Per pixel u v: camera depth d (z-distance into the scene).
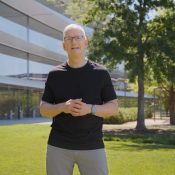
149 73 28.88
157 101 50.69
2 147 16.25
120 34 27.09
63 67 4.96
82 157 4.83
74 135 4.79
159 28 27.97
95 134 4.84
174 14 27.61
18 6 45.22
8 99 44.19
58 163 4.85
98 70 4.94
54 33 54.19
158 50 26.52
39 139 19.83
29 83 47.03
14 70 45.47
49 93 5.00
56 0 45.62
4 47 43.62
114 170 11.10
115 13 27.88
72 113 4.67
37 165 11.77
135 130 29.48
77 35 4.83
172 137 23.70
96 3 28.34
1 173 10.52
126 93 70.62
